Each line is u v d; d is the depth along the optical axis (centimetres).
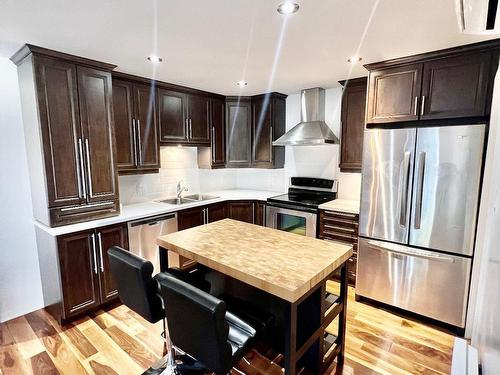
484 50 213
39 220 257
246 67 277
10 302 260
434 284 242
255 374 199
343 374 195
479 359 137
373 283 277
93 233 258
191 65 268
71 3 155
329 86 361
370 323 253
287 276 148
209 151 407
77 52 230
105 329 245
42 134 226
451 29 189
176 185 408
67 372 197
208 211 371
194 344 133
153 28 188
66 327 247
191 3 157
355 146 328
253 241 203
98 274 263
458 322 235
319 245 195
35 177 248
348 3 156
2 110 245
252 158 430
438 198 234
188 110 370
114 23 180
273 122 405
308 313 181
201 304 120
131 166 311
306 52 235
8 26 183
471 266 226
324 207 325
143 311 166
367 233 276
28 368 200
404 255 254
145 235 300
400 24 183
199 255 177
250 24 183
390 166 255
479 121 230
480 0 106
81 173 250
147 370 196
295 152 421
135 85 310
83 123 249
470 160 218
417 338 232
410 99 249
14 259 260
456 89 227
